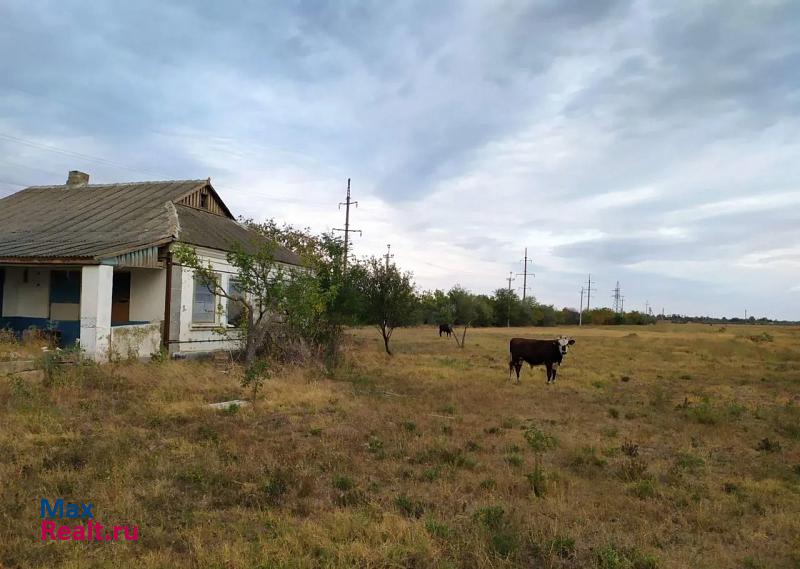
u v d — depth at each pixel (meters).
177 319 14.96
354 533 4.91
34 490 5.53
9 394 9.00
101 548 4.49
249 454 7.10
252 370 10.76
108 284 12.41
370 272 22.69
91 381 10.62
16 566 4.15
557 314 89.44
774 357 28.23
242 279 13.96
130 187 20.23
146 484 5.88
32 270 15.38
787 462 8.14
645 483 6.63
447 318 34.34
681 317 151.00
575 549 4.84
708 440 9.38
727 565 4.71
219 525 5.01
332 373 15.41
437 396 12.66
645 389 15.38
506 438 8.88
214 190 20.75
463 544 4.80
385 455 7.57
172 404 9.55
